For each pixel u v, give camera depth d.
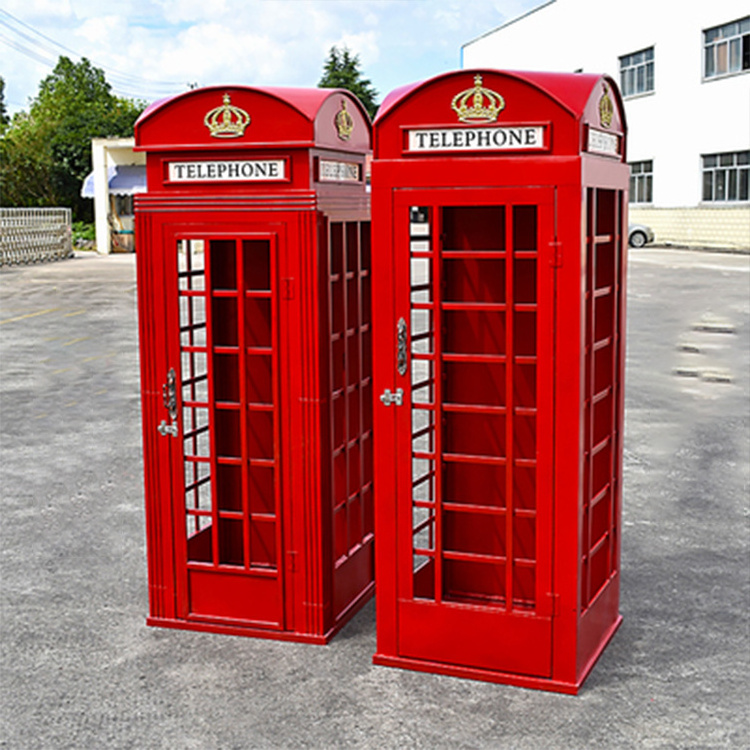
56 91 94.56
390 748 3.94
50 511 7.18
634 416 10.02
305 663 4.70
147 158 4.79
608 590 4.90
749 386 11.45
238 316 4.80
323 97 4.68
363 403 5.42
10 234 33.25
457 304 4.37
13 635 5.05
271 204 4.62
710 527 6.67
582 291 4.14
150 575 5.11
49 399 11.37
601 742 3.98
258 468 5.15
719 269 26.23
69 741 4.03
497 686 4.46
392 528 4.57
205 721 4.18
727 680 4.51
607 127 4.49
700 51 34.19
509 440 4.37
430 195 4.27
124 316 18.98
